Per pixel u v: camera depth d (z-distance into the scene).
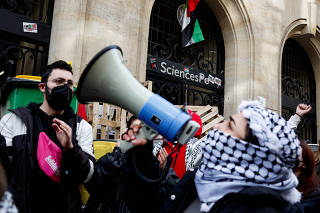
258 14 6.80
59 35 4.06
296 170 1.47
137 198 1.18
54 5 4.29
